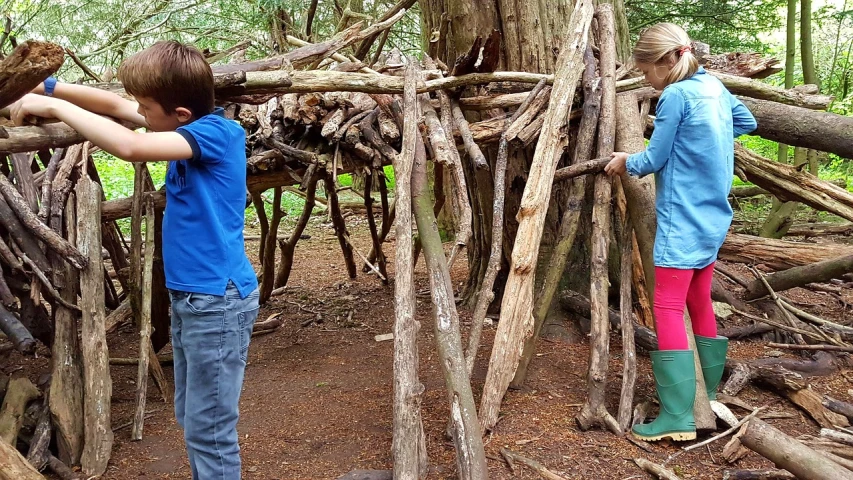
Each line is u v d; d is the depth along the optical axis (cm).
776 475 242
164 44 197
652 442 273
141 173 353
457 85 358
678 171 269
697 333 297
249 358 411
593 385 289
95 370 280
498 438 275
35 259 298
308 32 738
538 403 311
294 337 453
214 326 199
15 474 210
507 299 294
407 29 1020
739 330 410
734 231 704
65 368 284
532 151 414
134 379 372
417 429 240
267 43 839
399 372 249
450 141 336
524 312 292
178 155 185
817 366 362
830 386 344
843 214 390
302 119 356
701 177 266
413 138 312
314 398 335
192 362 202
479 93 401
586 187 412
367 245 785
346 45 398
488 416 280
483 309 302
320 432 293
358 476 244
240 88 301
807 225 712
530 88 390
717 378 298
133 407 329
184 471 262
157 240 378
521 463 253
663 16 779
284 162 362
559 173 332
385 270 575
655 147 268
